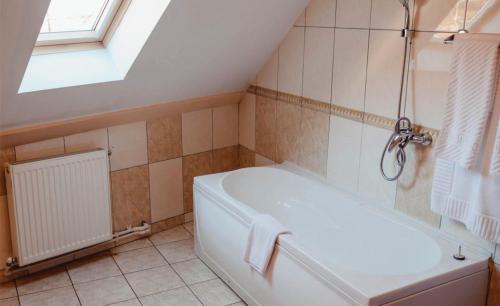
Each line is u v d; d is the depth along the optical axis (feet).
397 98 9.10
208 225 10.77
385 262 9.22
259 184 11.86
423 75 8.57
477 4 7.61
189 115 12.75
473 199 7.63
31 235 10.28
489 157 7.29
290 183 11.55
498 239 7.38
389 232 9.27
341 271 7.34
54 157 10.34
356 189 10.36
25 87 9.04
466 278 7.72
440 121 8.41
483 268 7.89
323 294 7.56
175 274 10.87
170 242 12.35
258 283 9.14
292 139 11.88
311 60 10.89
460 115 7.52
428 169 8.73
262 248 8.72
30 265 10.75
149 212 12.64
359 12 9.57
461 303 7.83
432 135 8.55
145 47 9.52
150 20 9.12
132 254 11.71
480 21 7.61
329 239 10.27
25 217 10.11
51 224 10.52
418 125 8.80
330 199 10.58
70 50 9.86
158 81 10.84
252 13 10.12
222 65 11.48
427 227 8.89
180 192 13.15
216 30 10.11
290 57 11.47
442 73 8.25
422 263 8.50
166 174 12.73
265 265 8.66
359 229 9.87
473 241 8.18
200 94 12.29
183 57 10.44
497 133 6.99
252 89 12.95
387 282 7.11
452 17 7.98
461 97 7.48
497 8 7.37
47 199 10.35
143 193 12.41
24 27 7.48
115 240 11.94
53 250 10.68
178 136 12.68
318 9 10.49
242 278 9.71
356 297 6.93
